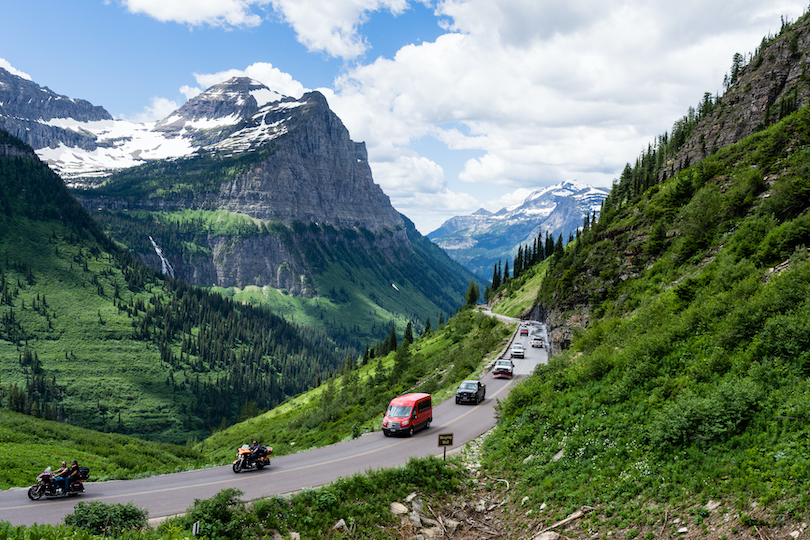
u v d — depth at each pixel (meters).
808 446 14.42
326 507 18.89
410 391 59.09
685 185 64.25
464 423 35.31
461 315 127.00
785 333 20.02
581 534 15.97
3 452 30.97
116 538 15.25
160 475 26.08
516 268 190.50
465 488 22.00
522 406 29.41
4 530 14.25
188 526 16.80
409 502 20.06
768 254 32.28
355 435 34.94
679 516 14.79
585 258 77.50
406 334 152.75
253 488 22.30
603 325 42.06
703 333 25.14
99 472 30.62
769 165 51.66
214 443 109.50
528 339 82.88
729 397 17.86
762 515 13.05
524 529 17.66
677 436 17.92
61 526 15.25
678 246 54.91
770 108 108.69
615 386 24.78
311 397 130.38
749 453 15.47
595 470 19.25
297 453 30.47
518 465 22.89
